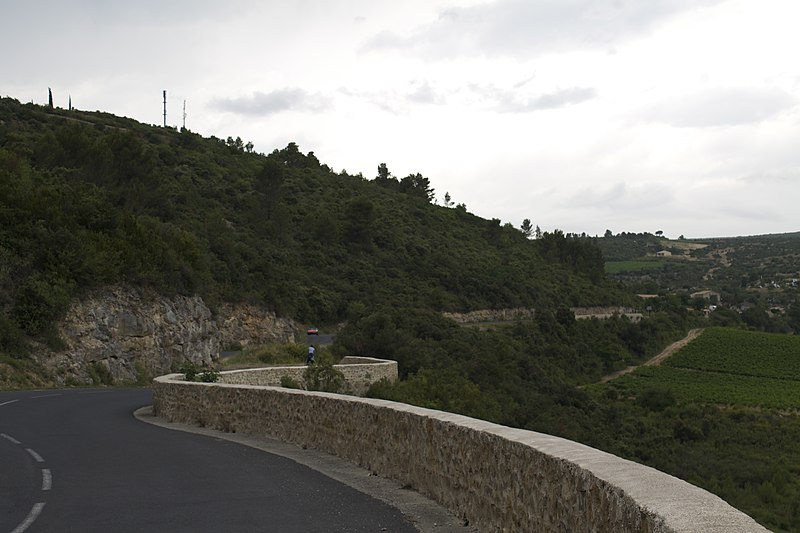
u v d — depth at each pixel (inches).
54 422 701.9
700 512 159.0
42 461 470.3
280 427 579.2
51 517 319.3
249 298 2135.8
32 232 1483.8
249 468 448.1
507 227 4940.9
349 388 1316.4
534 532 246.5
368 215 3329.2
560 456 230.8
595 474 202.5
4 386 1166.3
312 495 368.5
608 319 3459.6
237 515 326.0
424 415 366.9
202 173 3287.4
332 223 3147.1
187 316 1747.0
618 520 183.8
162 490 381.1
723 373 3097.9
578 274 4569.4
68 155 2394.2
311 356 1545.3
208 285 1958.7
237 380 1043.9
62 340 1381.6
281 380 1146.7
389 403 431.2
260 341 2094.0
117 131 2647.6
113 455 499.5
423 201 4756.4
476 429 305.7
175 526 305.9
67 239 1523.1
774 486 1162.6
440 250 3577.8
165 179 2903.5
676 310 4443.9
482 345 2234.3
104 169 2404.0
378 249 3284.9
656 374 2987.2
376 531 299.0
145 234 1769.2
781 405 2395.4
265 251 2687.0
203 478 415.2
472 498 307.7
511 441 270.1
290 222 3122.5
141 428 675.4
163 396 796.0
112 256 1594.5
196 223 2442.2
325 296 2588.6
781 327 4879.4
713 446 1668.3
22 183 1641.2
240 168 3671.3
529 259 4256.9
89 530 297.9
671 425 1845.5
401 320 2229.3
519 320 3036.4
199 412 711.1
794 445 1679.4
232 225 2871.6
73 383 1338.6
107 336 1481.3
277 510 336.2
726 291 7529.5
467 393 1440.7
